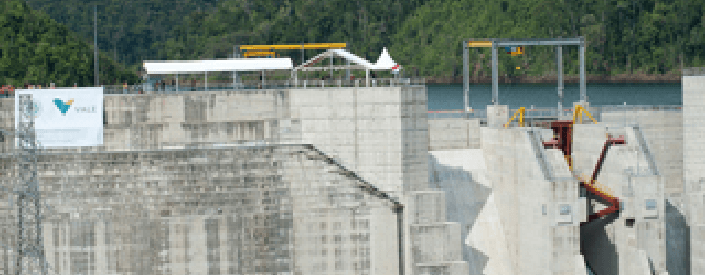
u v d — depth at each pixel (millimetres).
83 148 82375
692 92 95875
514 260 89250
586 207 88000
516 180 88312
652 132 100125
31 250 77812
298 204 81062
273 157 80812
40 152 80812
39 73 191375
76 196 79312
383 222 81812
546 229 82375
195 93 83312
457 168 96125
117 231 79188
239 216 79938
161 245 79250
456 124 98625
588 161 92062
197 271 79625
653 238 83562
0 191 79812
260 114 83312
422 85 82938
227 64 87250
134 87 91250
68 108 82562
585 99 108375
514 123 101875
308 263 81312
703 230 89125
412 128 82250
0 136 81688
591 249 91625
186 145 82562
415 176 82562
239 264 80188
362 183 81688
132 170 79312
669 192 100438
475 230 91562
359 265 81812
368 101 82125
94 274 79312
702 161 95938
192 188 79688
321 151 82562
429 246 80812
